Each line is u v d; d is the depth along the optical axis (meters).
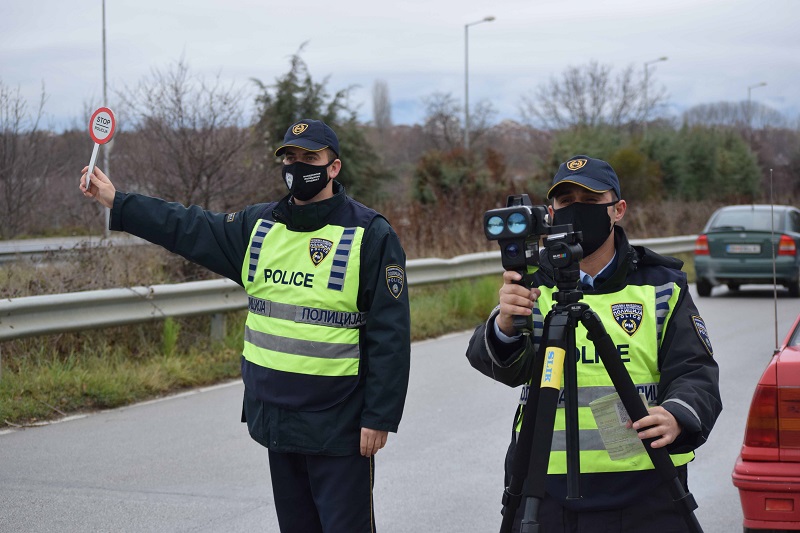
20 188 15.10
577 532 2.86
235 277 3.88
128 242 10.78
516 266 2.62
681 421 2.67
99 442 6.51
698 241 15.30
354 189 23.88
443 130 48.88
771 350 10.22
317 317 3.60
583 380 2.88
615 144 34.22
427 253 15.73
